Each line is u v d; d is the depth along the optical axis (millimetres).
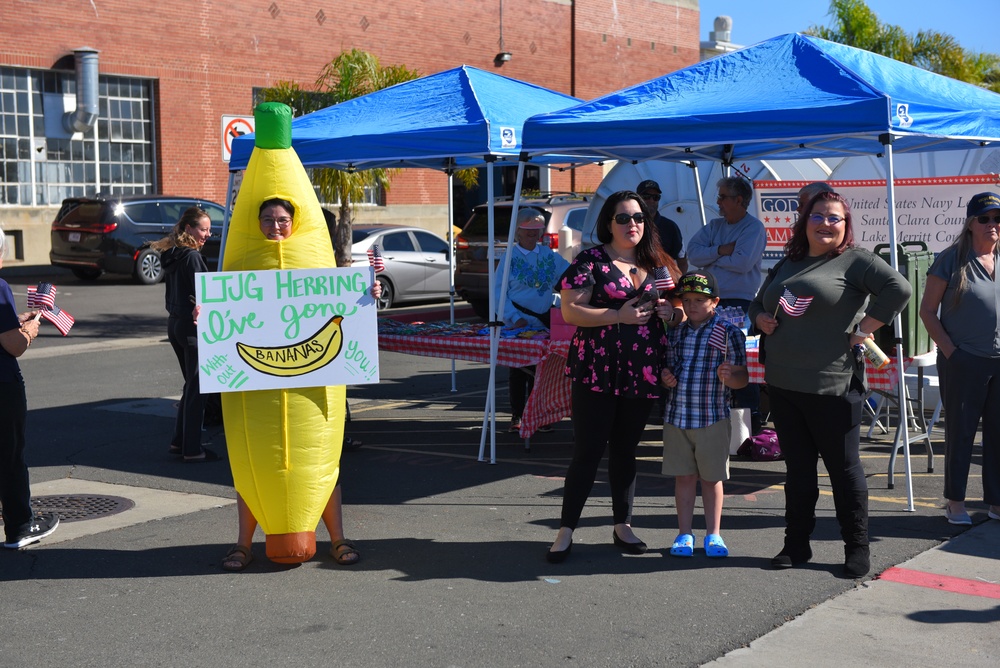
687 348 5387
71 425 9234
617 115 7000
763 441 7707
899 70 7504
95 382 11516
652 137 6734
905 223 9258
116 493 6980
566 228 16438
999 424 5957
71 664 4246
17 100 23141
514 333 8297
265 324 5180
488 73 9141
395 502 6723
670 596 4953
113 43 23812
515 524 6191
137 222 21438
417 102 8562
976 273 5887
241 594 5039
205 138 25359
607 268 5301
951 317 5949
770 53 7242
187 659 4289
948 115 6586
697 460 5449
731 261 7734
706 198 12828
